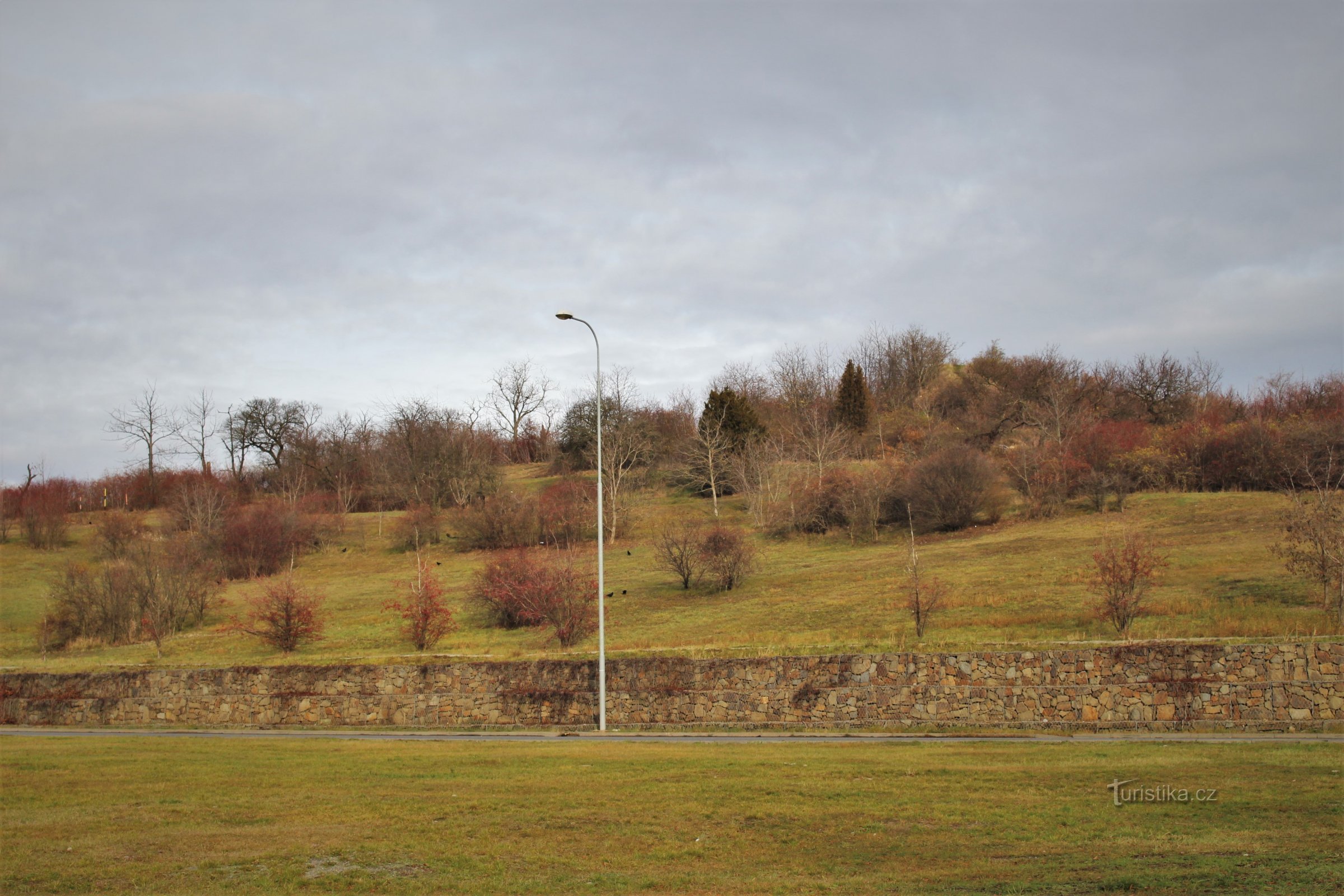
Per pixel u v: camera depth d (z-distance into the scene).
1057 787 14.80
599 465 27.70
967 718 25.11
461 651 39.78
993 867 10.88
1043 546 52.41
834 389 117.75
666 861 11.43
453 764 18.69
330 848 12.12
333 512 88.75
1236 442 66.06
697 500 86.12
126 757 20.45
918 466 67.62
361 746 22.45
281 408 114.38
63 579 61.78
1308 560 33.56
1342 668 23.42
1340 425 62.44
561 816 13.64
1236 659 23.88
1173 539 50.00
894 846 11.87
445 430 94.75
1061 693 24.66
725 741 22.61
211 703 30.11
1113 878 10.24
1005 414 94.88
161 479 105.00
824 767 17.20
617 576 58.16
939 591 38.78
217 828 13.25
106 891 10.52
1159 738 21.64
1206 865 10.55
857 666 26.00
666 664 27.11
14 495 90.94
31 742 24.28
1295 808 12.93
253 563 69.12
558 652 34.00
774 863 11.30
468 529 73.69
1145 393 95.62
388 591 58.94
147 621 50.62
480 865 11.32
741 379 119.25
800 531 69.00
